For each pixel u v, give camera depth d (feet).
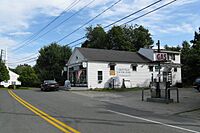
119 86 138.41
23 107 54.24
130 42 222.89
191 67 154.51
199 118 43.27
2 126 33.12
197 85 97.04
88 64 131.44
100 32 234.99
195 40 162.09
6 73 217.56
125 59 143.64
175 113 48.70
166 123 37.01
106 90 121.19
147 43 228.63
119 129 31.58
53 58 222.28
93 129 31.24
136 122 37.14
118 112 48.26
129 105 61.31
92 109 52.06
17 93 103.96
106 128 32.04
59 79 211.61
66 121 36.94
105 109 52.54
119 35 218.79
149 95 90.07
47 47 231.71
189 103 63.67
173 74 155.33
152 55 149.69
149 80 147.54
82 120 38.01
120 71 139.74
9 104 60.34
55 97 82.43
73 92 109.81
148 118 41.52
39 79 219.41
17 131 30.04
